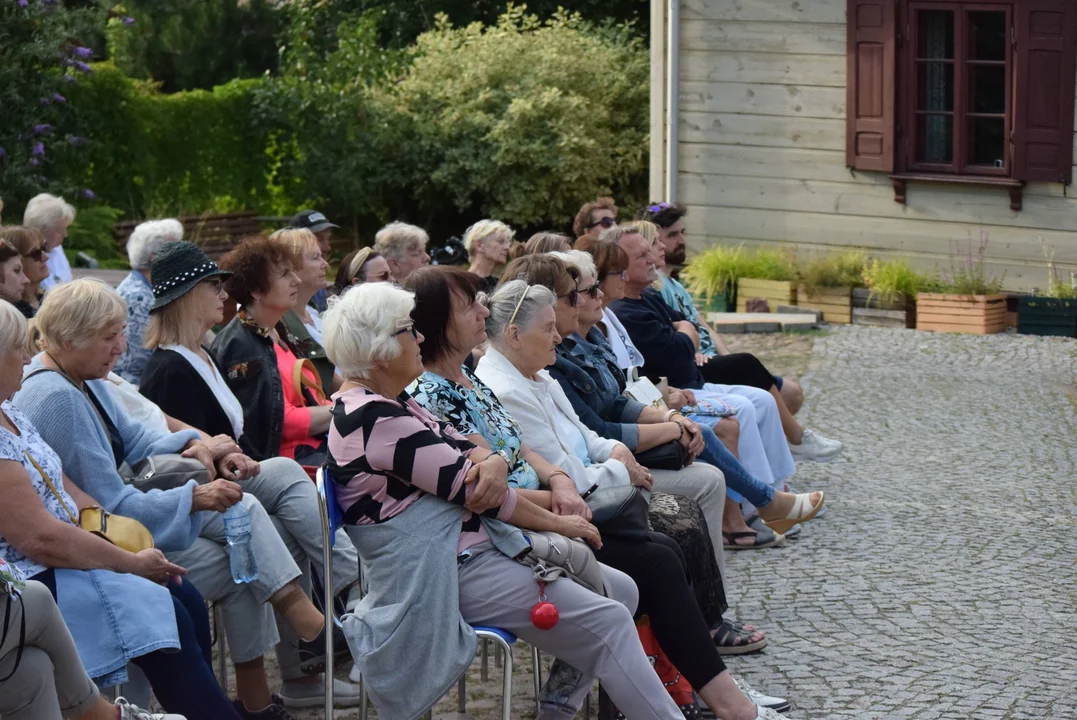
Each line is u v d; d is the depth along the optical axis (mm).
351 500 3381
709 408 5711
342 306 3418
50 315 3682
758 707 3717
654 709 3389
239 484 4039
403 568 3316
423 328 3830
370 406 3375
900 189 12133
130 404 4156
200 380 4371
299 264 5504
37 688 2945
